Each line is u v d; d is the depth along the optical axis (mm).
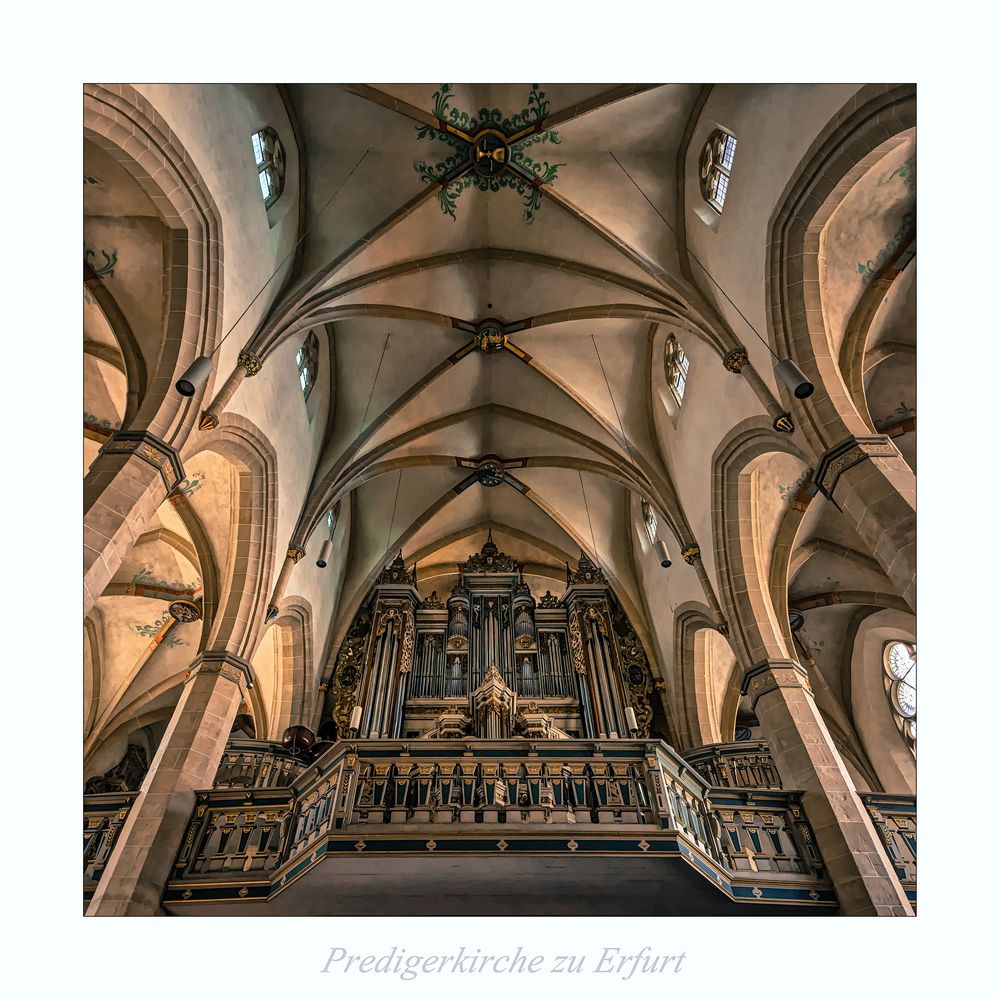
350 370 19609
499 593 23188
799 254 12969
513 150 16219
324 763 12250
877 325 14227
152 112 11203
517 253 17766
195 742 13125
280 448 16234
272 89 14617
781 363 11234
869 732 19953
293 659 19562
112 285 13195
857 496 10984
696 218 15836
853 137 11773
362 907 11547
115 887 11039
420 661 21219
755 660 14664
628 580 22656
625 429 19750
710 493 16375
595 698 19703
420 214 16781
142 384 12719
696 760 17328
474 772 11750
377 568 22875
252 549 15477
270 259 14758
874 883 11344
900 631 19312
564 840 10633
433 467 22500
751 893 11445
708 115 15102
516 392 20797
